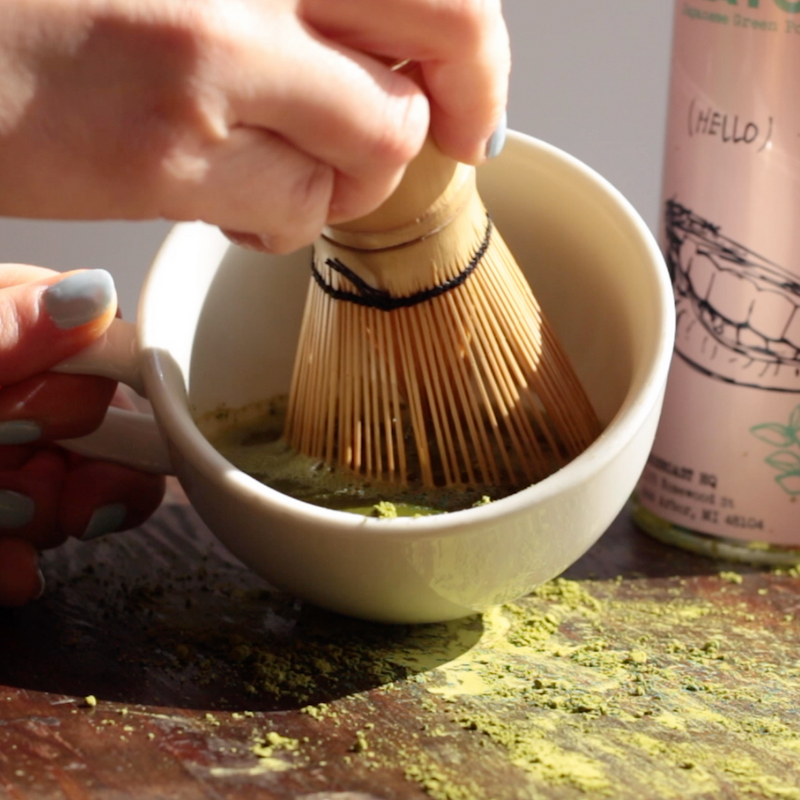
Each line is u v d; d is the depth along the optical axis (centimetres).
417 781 41
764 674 46
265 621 48
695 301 51
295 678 45
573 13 67
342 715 43
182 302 48
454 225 44
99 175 39
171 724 43
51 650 46
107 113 39
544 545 43
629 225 47
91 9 38
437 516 42
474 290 45
